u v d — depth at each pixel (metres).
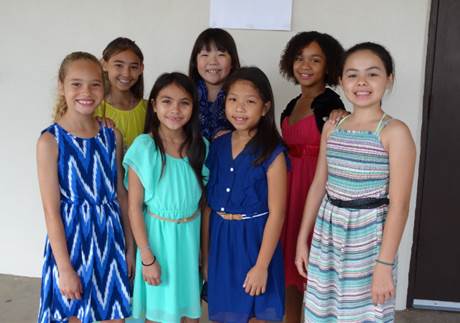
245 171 1.67
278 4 2.39
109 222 1.67
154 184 1.66
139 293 1.74
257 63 2.46
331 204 1.57
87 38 2.57
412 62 2.36
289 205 1.95
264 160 1.65
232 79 1.67
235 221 1.70
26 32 2.61
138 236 1.68
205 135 1.95
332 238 1.56
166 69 2.54
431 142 2.46
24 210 2.83
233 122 1.66
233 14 2.43
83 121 1.67
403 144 1.43
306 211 1.72
